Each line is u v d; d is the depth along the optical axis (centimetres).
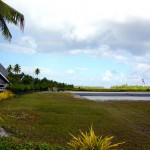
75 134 2320
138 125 2862
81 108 4222
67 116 3309
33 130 2353
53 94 8612
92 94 10744
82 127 2655
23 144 1498
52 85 13950
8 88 6756
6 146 1436
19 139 1766
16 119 2916
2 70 7881
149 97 8725
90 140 1279
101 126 2730
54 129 2494
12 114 3269
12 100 5544
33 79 11906
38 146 1488
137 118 3331
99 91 14550
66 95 8238
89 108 4259
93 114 3588
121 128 2656
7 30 3009
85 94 10694
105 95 10188
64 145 1902
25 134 2120
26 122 2795
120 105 5019
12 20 2997
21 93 7775
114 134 2384
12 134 2053
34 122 2831
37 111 3722
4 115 3078
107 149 1286
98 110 4044
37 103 4931
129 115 3588
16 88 6844
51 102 5241
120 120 3161
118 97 8569
